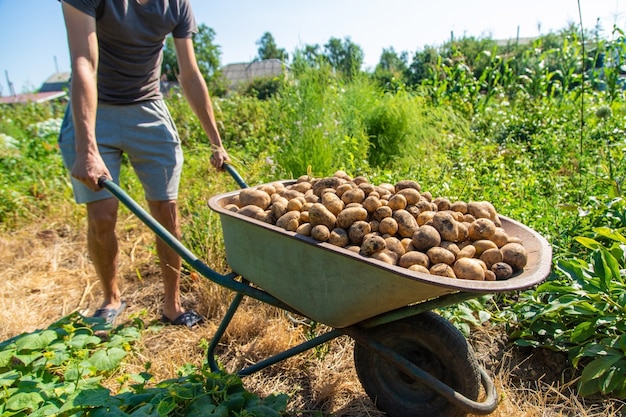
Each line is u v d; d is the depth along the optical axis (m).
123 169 3.59
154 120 1.68
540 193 2.37
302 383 1.45
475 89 4.52
